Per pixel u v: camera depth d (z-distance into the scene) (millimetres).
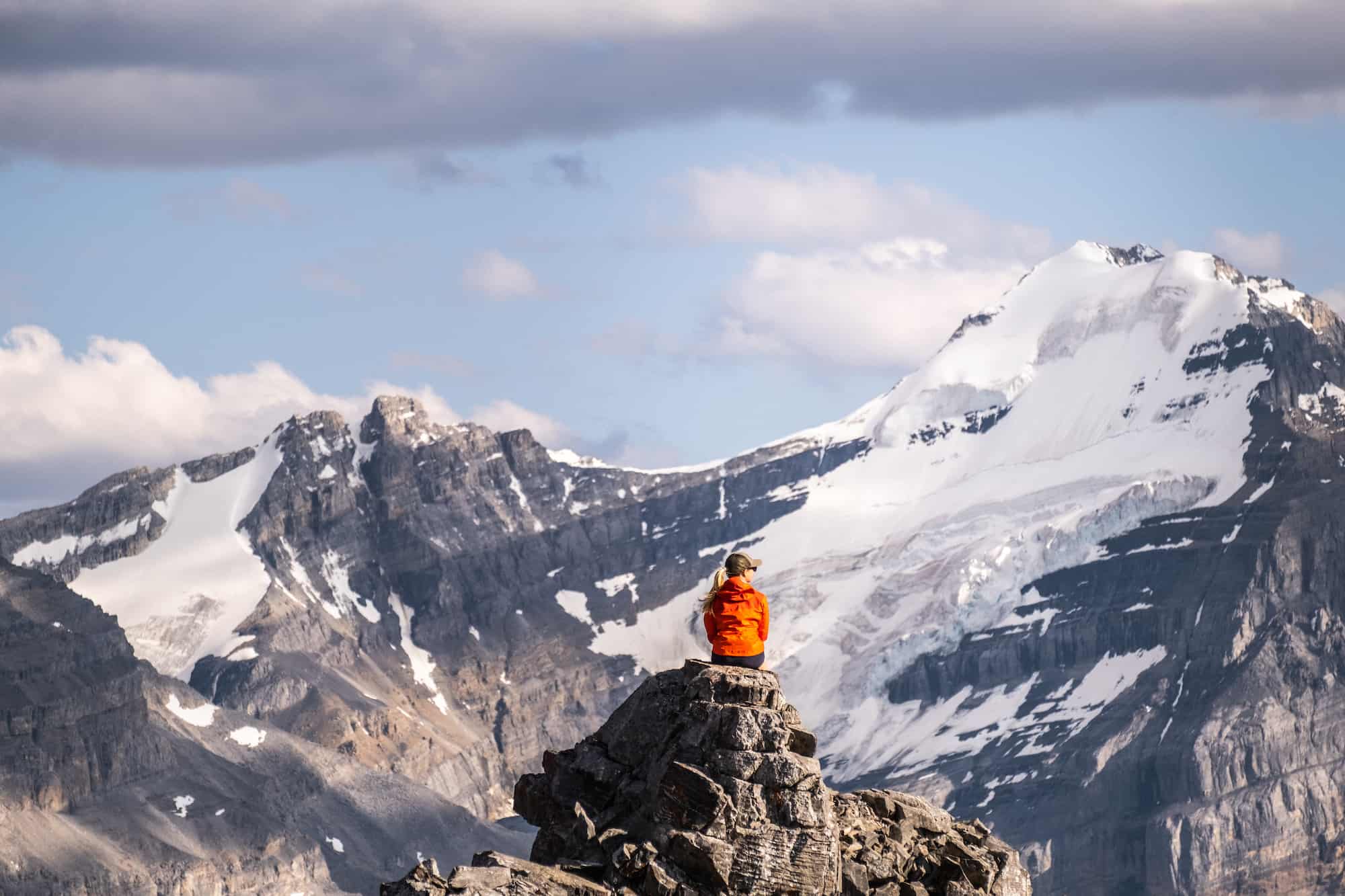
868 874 54188
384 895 49969
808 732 53969
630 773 56219
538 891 49875
